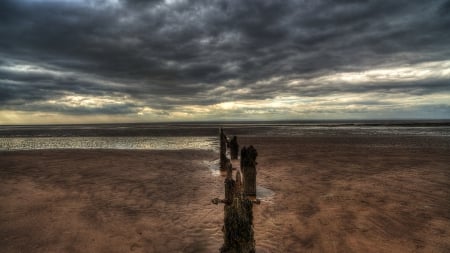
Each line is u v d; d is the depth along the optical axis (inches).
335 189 342.0
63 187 369.4
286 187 356.2
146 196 325.4
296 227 227.0
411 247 189.9
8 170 498.9
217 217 253.9
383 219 240.1
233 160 625.6
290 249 190.5
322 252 185.9
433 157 603.2
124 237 212.5
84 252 189.5
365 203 284.5
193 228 228.8
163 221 244.7
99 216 257.9
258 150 782.5
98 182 399.9
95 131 2583.7
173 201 305.3
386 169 471.8
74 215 261.0
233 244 150.6
